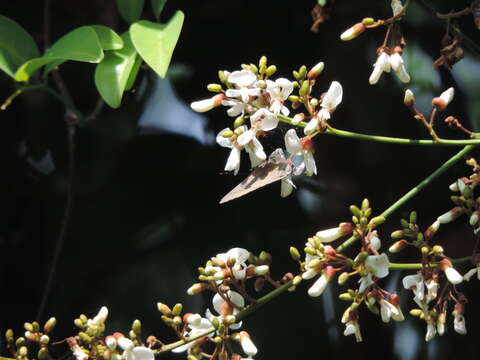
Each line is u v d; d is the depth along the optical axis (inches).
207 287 24.2
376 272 23.6
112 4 28.6
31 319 29.0
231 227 29.1
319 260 23.6
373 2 29.1
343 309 29.1
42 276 29.2
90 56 24.6
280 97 24.0
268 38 29.2
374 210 29.2
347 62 29.2
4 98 29.2
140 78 29.0
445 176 29.0
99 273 29.2
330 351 28.7
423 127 29.2
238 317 24.1
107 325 29.0
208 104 24.0
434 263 24.0
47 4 27.8
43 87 26.5
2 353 28.4
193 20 29.1
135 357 23.9
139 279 29.2
